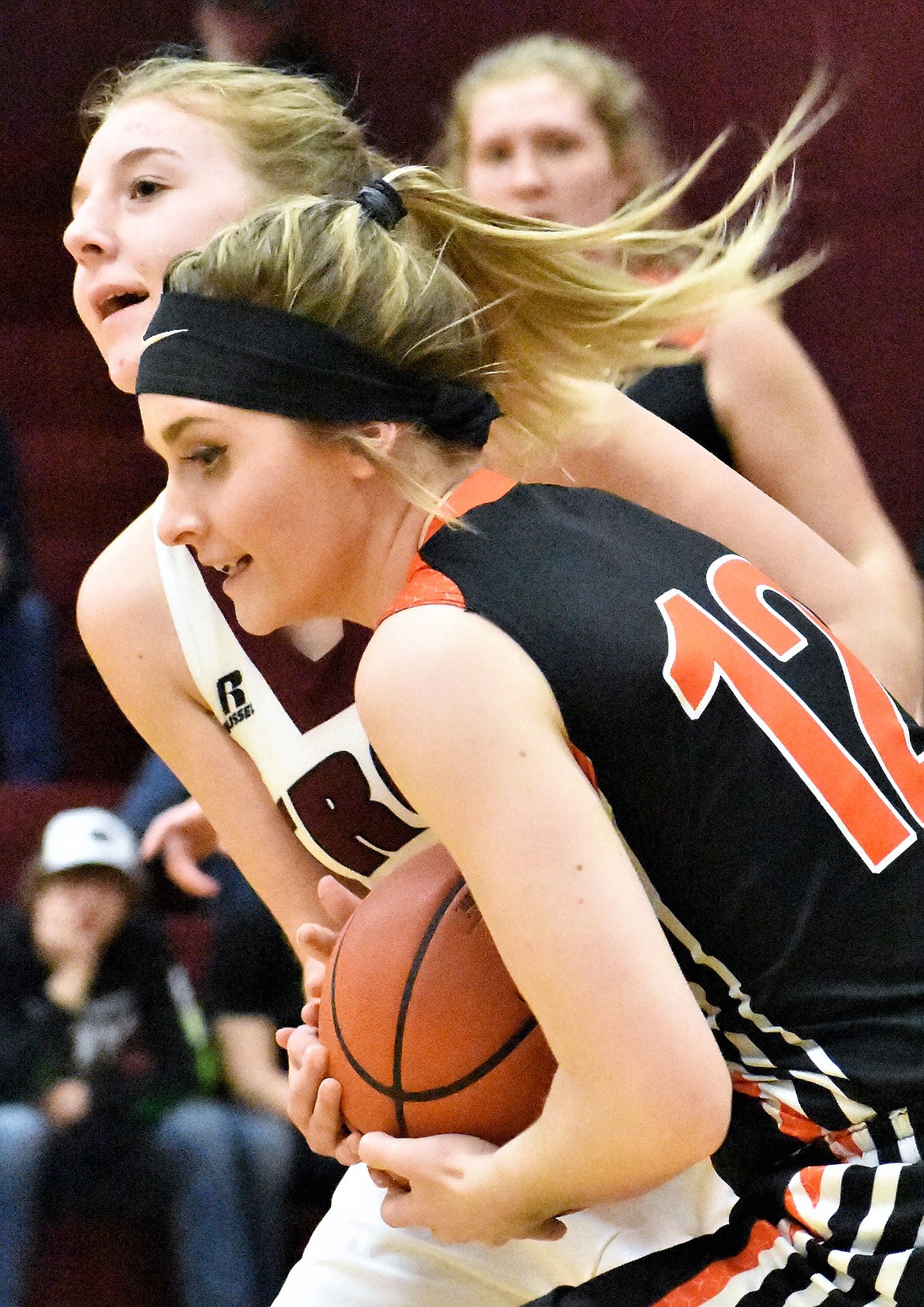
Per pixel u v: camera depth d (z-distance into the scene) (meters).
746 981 3.08
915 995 3.02
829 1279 3.08
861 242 11.28
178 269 3.30
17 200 11.54
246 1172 6.33
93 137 4.32
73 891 6.43
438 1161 3.22
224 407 3.16
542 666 2.96
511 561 3.09
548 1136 2.92
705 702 3.04
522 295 3.61
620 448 3.94
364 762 3.97
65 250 11.55
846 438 4.76
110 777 10.32
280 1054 6.45
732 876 3.04
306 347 3.15
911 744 3.27
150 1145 6.31
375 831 4.06
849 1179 3.03
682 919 3.10
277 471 3.16
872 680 3.34
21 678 8.81
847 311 11.30
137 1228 6.29
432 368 3.28
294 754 4.02
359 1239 4.04
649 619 3.08
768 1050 3.11
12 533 8.94
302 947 4.11
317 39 10.80
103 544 10.95
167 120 3.89
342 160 4.02
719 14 11.33
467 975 3.28
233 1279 6.25
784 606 3.33
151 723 4.27
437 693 2.87
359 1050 3.38
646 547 3.27
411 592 3.06
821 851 3.04
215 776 4.26
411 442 3.29
